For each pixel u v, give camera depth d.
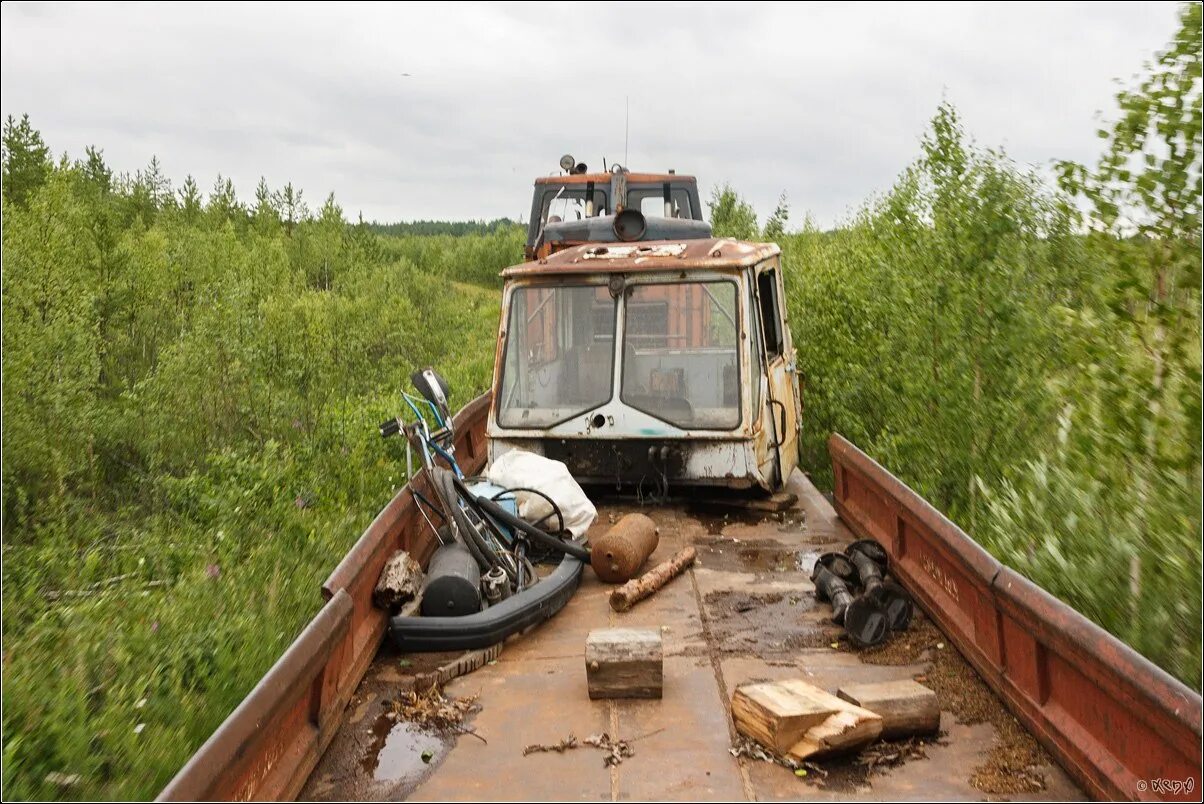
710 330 7.06
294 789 3.57
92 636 5.06
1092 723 3.54
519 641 5.18
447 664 4.79
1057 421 6.64
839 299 10.89
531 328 7.34
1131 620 4.62
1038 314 7.18
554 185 12.01
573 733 4.14
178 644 5.00
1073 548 5.07
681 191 12.08
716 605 5.59
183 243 18.45
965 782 3.67
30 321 8.35
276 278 18.03
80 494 8.23
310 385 11.24
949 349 7.45
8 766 3.72
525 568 5.80
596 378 7.22
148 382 9.68
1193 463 4.49
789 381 8.41
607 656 4.40
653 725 4.20
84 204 15.27
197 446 9.41
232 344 10.53
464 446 8.39
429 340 20.31
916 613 5.33
